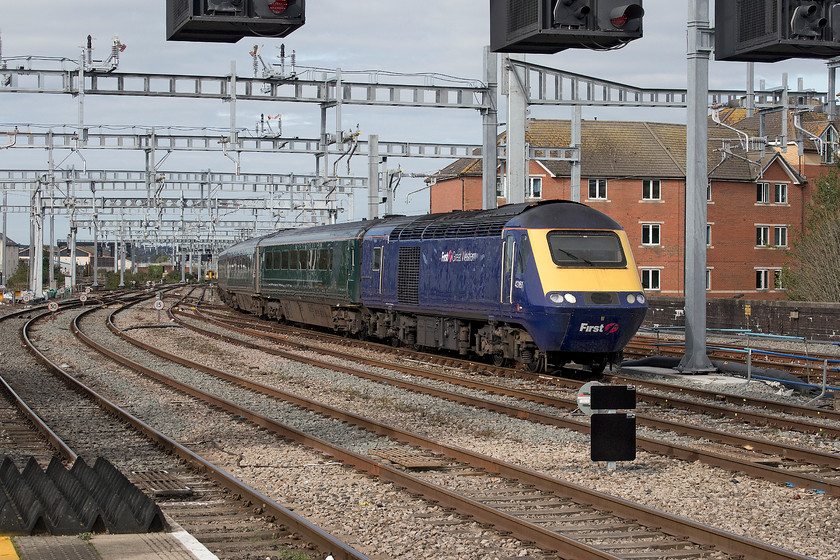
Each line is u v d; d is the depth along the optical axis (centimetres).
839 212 4312
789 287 4459
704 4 2236
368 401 1878
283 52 3048
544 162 6172
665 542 881
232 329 4072
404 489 1096
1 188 6562
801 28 1593
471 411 1725
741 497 1070
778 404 1750
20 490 919
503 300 2264
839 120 6600
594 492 1017
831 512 1002
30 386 2158
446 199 6650
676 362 2461
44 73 2953
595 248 2180
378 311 3203
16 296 6975
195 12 1430
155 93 3017
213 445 1413
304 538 881
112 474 992
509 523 919
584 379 2220
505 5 1605
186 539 826
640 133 6600
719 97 3766
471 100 3127
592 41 1562
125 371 2453
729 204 6431
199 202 6925
